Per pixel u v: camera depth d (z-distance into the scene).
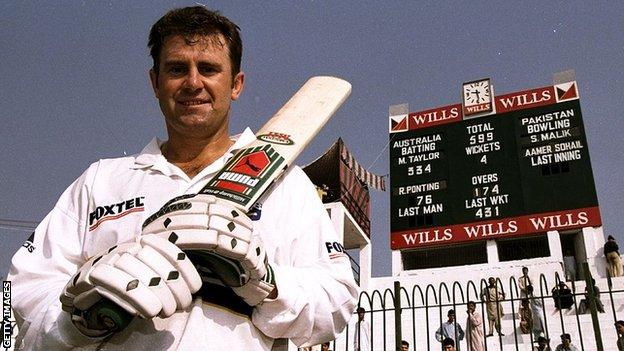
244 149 1.71
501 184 23.06
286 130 1.82
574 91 23.61
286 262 1.69
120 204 1.75
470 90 24.97
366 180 24.61
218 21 1.80
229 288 1.49
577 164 22.45
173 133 1.85
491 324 14.35
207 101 1.77
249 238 1.32
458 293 20.62
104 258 1.25
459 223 23.00
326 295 1.65
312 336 1.66
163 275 1.22
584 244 21.33
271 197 1.73
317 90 2.01
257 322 1.51
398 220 23.84
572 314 15.84
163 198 1.73
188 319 1.44
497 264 21.83
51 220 1.83
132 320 1.37
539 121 23.58
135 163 1.84
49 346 1.48
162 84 1.78
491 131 24.05
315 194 1.91
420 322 17.42
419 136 25.02
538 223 22.06
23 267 1.73
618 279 18.55
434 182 23.98
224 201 1.47
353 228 22.34
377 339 16.91
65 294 1.27
